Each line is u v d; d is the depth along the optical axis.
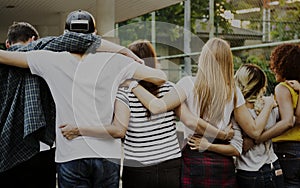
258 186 2.50
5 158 2.28
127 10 9.33
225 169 2.33
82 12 2.30
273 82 4.12
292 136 2.72
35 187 2.43
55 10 9.38
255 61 7.43
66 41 2.21
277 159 2.63
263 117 2.47
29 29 2.43
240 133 2.43
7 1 8.20
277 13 9.85
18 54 2.21
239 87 2.55
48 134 2.33
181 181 2.30
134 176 2.26
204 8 15.77
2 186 2.39
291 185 2.74
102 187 2.22
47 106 2.31
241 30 10.93
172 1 8.19
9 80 2.27
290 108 2.61
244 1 10.95
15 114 2.28
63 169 2.20
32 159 2.40
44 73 2.21
